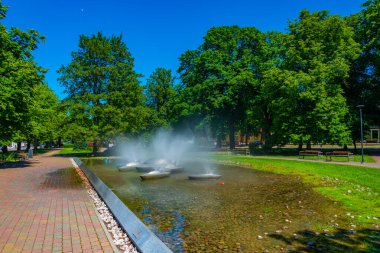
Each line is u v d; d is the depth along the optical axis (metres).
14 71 22.66
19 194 11.78
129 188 15.38
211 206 11.07
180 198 12.66
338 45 33.28
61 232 6.81
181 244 7.16
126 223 7.05
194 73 44.78
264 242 7.15
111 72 41.00
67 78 39.84
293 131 33.31
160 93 54.56
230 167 24.88
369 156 28.72
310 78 30.84
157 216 9.76
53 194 11.81
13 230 6.95
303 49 33.62
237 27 43.28
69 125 38.94
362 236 7.40
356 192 12.59
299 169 20.86
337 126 31.22
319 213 9.64
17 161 30.05
